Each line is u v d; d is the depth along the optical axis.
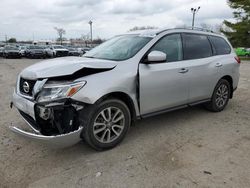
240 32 35.50
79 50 35.00
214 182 2.99
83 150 3.77
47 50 34.03
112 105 3.67
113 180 3.04
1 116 5.23
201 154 3.66
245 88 8.76
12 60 28.72
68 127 3.36
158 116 5.29
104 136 3.69
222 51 5.60
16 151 3.73
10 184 2.96
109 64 3.71
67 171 3.23
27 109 3.47
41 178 3.08
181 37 4.72
